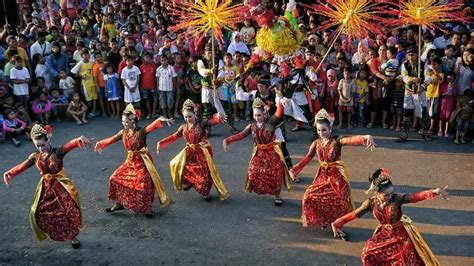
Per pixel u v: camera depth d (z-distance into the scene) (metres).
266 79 11.85
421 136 11.42
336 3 9.59
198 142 8.56
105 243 7.65
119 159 10.74
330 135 7.42
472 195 8.73
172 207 8.66
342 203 7.39
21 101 12.77
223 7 9.58
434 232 7.66
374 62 11.86
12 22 18.44
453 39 12.30
